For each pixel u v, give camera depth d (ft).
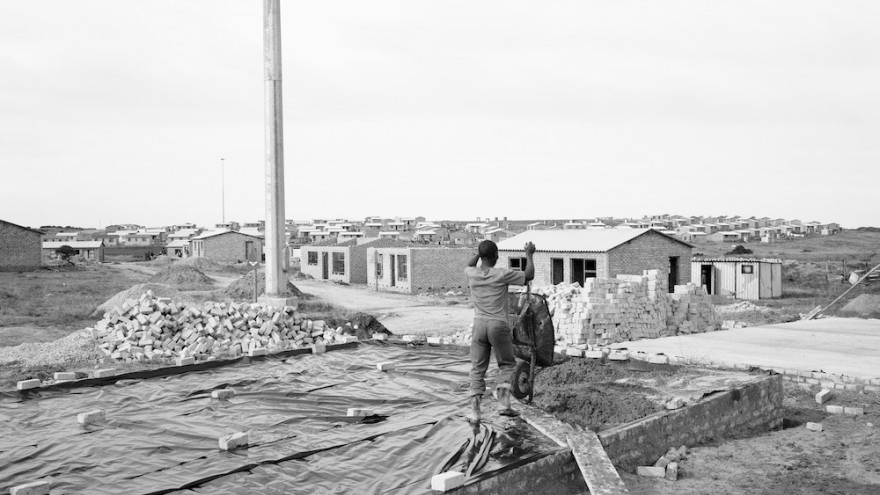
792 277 172.24
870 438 28.89
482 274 24.57
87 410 27.63
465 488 18.10
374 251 165.07
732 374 33.81
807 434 29.78
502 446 21.84
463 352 41.37
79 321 86.28
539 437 22.94
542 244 116.67
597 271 107.76
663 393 29.96
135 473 19.72
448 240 347.77
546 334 27.89
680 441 26.45
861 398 36.24
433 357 39.63
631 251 109.50
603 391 30.48
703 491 22.36
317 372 35.53
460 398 29.07
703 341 54.85
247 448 21.99
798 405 35.45
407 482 18.81
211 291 138.41
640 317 65.36
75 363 48.75
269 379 33.76
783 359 45.21
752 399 30.78
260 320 58.44
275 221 71.46
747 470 24.56
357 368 36.58
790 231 487.20
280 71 72.02
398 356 40.11
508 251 120.88
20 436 23.75
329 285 174.40
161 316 55.26
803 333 59.72
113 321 55.11
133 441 22.97
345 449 21.63
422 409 27.27
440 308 113.39
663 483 22.94
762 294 126.72
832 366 42.52
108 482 19.01
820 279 165.78
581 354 40.81
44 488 18.06
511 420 25.07
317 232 439.63
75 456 21.36
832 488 22.91
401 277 154.10
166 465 20.36
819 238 421.59
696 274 132.67
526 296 27.86
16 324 81.35
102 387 32.07
